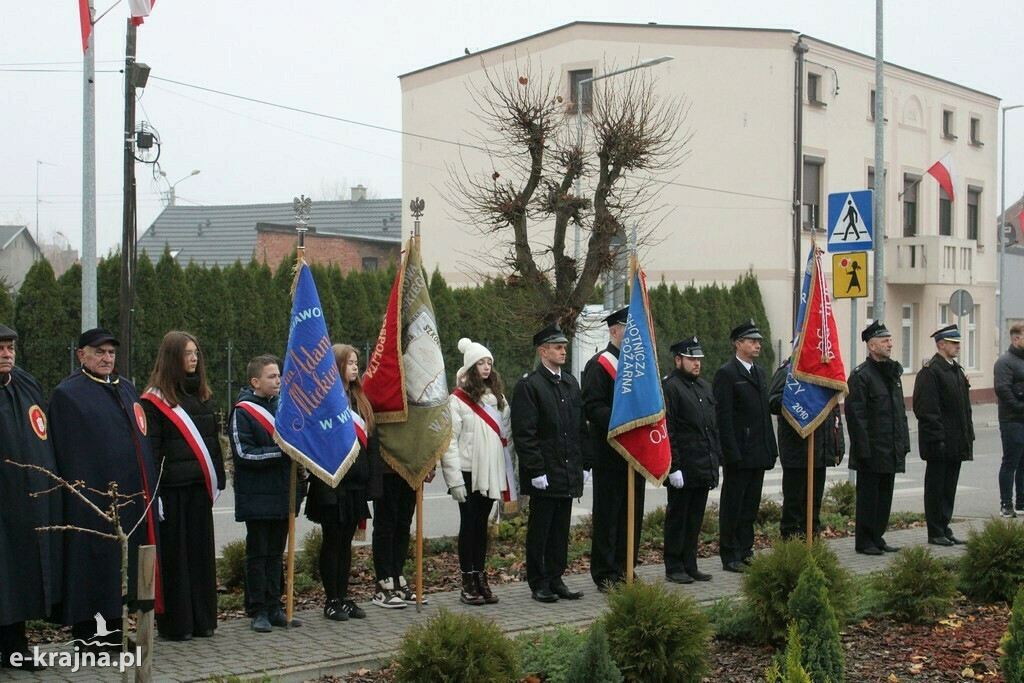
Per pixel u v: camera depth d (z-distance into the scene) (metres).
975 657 7.29
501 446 8.96
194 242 47.50
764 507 13.28
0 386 6.62
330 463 7.73
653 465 8.94
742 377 10.34
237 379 24.06
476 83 34.94
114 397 7.11
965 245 36.88
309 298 7.81
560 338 9.04
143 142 19.23
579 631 7.40
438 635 6.20
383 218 49.75
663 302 30.12
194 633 7.63
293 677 6.72
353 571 10.21
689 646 6.57
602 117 15.22
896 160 36.78
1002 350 37.47
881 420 11.09
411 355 8.62
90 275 14.52
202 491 7.62
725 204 32.47
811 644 6.39
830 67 33.78
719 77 32.22
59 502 6.78
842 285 14.31
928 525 11.78
